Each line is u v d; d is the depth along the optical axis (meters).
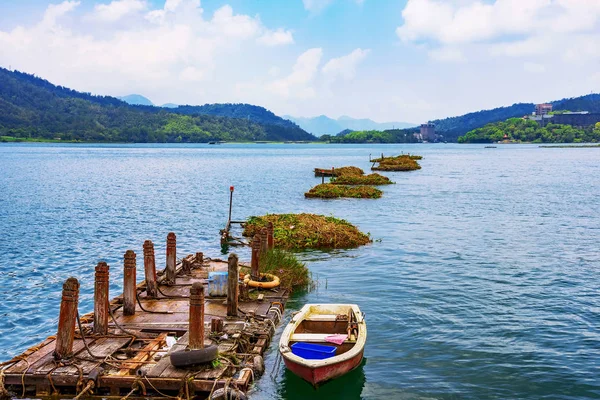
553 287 23.45
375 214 45.56
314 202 54.44
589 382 14.84
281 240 32.00
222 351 14.97
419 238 34.66
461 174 95.62
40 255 30.06
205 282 22.47
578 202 53.88
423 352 16.80
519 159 157.50
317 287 23.62
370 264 27.70
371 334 18.19
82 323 17.25
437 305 21.06
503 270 26.33
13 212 46.62
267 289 21.72
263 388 14.59
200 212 47.53
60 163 127.81
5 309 21.05
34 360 14.39
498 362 16.06
